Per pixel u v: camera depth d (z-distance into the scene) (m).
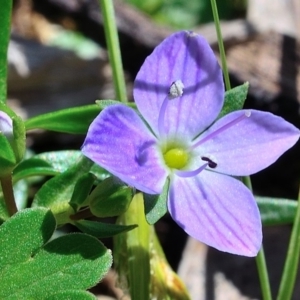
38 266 0.06
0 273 0.06
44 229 0.06
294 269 0.07
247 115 0.06
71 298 0.06
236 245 0.06
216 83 0.06
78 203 0.06
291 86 0.09
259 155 0.06
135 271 0.07
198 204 0.06
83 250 0.06
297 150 0.09
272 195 0.09
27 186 0.08
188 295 0.07
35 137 0.09
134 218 0.07
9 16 0.07
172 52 0.06
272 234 0.09
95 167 0.07
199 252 0.09
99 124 0.06
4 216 0.07
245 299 0.08
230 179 0.06
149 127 0.06
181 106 0.06
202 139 0.07
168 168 0.06
